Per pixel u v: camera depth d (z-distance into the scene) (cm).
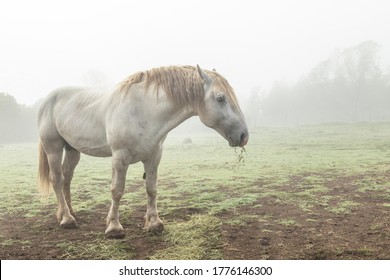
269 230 393
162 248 352
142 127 370
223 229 402
